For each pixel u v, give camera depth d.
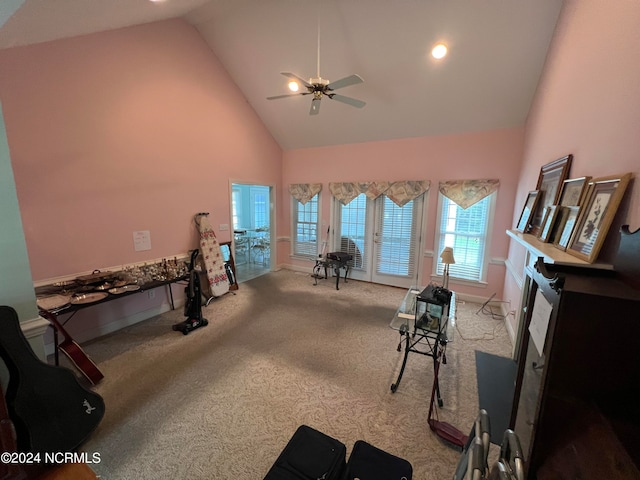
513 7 2.67
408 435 1.93
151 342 3.13
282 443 1.86
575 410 0.91
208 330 3.44
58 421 1.69
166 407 2.17
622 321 0.85
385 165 4.91
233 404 2.20
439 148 4.41
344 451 1.59
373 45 3.36
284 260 6.44
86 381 2.46
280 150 5.96
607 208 1.32
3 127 1.59
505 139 3.94
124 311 3.51
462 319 3.81
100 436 1.90
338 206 5.55
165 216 3.84
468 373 2.62
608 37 1.55
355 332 3.40
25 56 2.51
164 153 3.76
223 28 3.80
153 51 3.50
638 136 1.20
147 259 3.67
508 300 3.72
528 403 1.16
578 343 0.90
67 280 2.93
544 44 2.86
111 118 3.17
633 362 0.85
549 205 2.21
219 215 4.63
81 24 2.43
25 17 1.79
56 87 2.72
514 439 1.05
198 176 4.25
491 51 3.08
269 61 4.01
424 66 3.44
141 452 1.79
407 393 2.34
